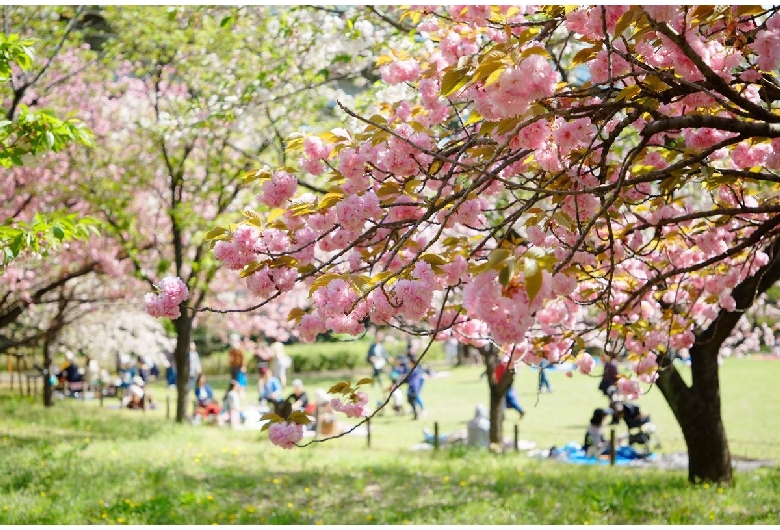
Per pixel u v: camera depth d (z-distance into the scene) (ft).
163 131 45.50
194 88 54.34
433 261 12.67
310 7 33.65
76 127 24.00
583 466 43.80
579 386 85.66
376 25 32.09
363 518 31.19
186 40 51.19
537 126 11.88
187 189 59.77
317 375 112.57
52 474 37.91
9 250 23.65
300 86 37.73
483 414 51.13
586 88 13.09
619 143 24.81
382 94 28.63
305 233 14.28
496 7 15.16
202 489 35.86
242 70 43.86
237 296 79.30
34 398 80.02
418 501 34.40
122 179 56.29
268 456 46.60
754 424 57.06
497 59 10.62
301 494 35.96
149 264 64.80
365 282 12.37
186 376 63.00
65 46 53.67
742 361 106.93
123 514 30.86
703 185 16.22
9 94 48.55
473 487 37.06
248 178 14.75
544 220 14.21
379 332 94.38
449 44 16.62
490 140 13.39
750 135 11.48
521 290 9.36
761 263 22.67
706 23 12.50
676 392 35.65
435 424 50.11
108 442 50.52
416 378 69.26
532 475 39.78
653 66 13.67
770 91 13.92
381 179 14.46
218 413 69.21
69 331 80.28
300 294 78.84
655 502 32.09
